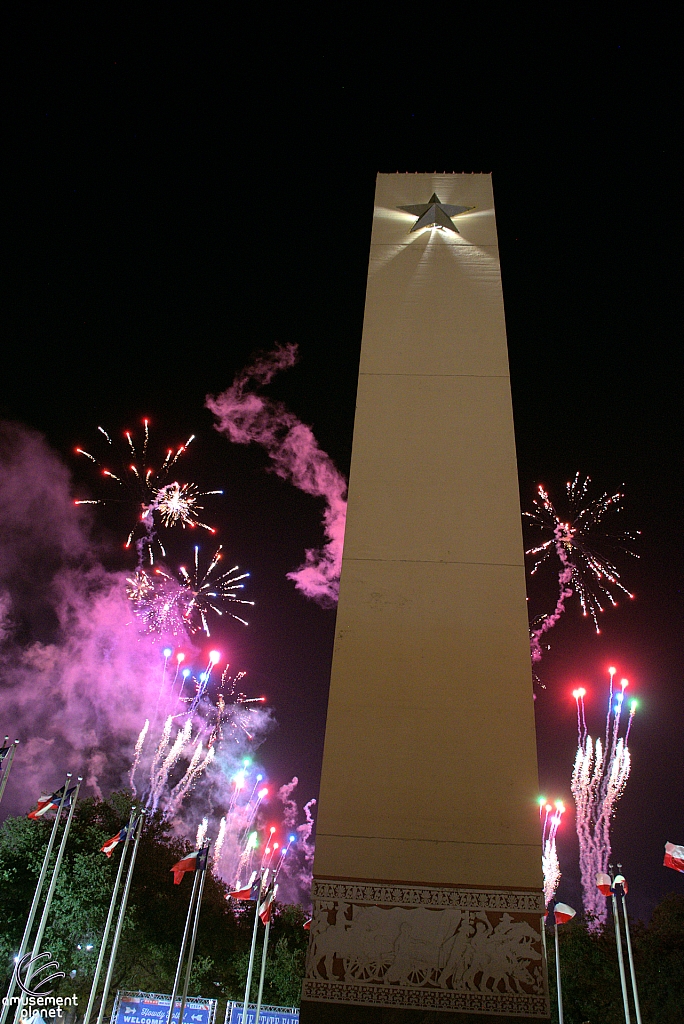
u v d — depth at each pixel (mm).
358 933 9602
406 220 15461
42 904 35000
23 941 27547
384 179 16031
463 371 13641
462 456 12797
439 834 10070
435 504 12352
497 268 14805
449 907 9703
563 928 39719
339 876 9883
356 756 10531
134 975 36938
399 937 9570
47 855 28188
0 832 37750
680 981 36562
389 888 9812
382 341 13984
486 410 13242
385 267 14898
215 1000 33562
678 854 18875
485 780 10375
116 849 37812
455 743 10594
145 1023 32094
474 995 9273
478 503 12359
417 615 11469
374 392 13469
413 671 11078
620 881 30562
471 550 11961
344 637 11344
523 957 9438
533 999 9234
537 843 9984
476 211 15562
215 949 38906
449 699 10867
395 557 11922
